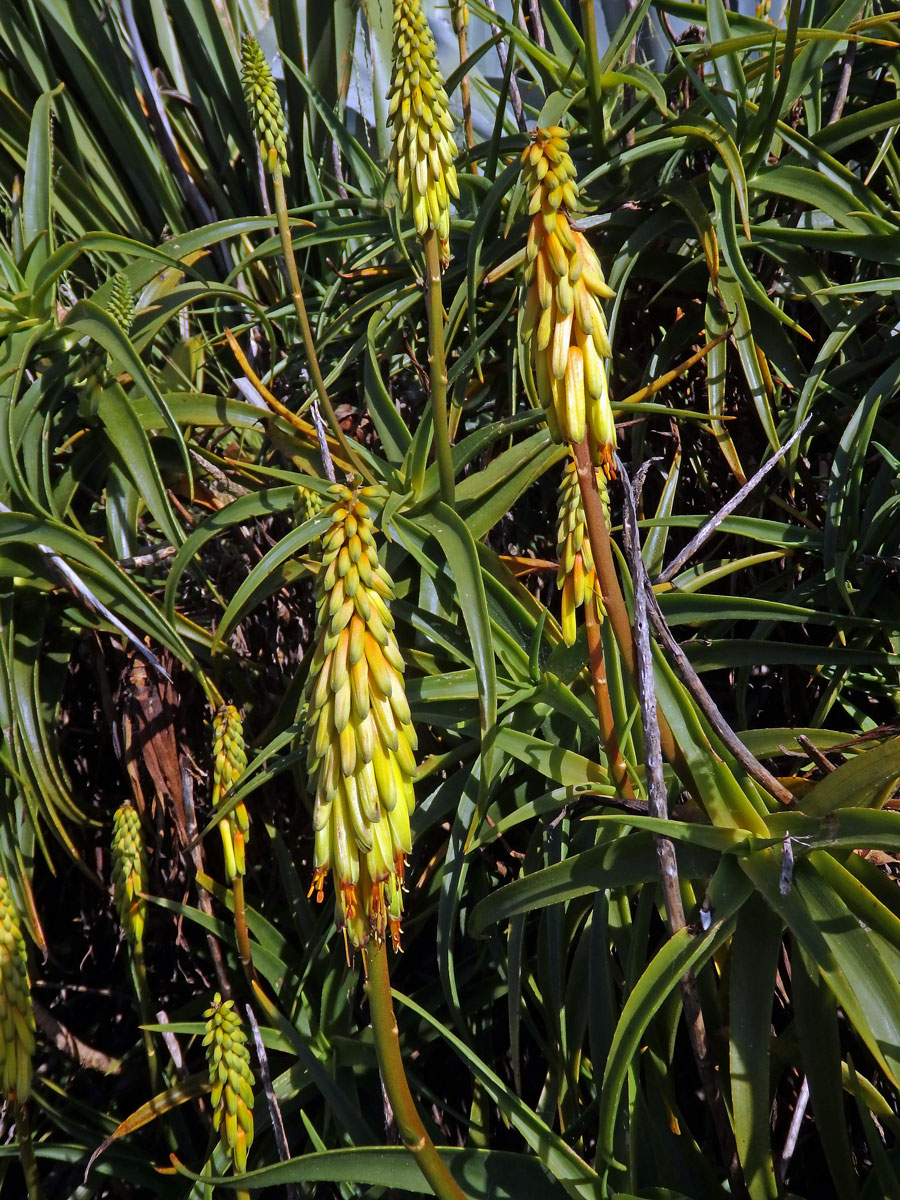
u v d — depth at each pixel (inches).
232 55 46.7
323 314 36.6
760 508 31.5
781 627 31.4
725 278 30.3
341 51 48.3
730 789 18.9
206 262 45.5
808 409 28.4
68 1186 33.7
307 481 28.0
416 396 39.0
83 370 32.2
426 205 24.5
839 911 17.4
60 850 36.3
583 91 31.4
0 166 46.2
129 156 46.3
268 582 30.4
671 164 32.9
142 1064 35.3
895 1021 16.7
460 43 36.6
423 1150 16.1
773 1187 18.0
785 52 27.6
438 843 31.5
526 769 27.9
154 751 32.8
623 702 22.1
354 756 15.4
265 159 28.4
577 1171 19.9
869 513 28.8
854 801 18.4
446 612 27.8
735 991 18.5
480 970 30.0
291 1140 30.1
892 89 36.5
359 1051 27.9
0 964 23.6
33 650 31.8
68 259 32.1
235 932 29.9
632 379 34.7
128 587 29.0
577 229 17.2
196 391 36.0
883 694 29.0
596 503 17.8
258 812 34.5
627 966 22.5
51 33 45.7
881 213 31.4
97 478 35.1
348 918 15.6
